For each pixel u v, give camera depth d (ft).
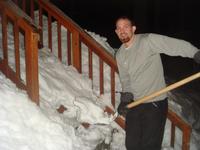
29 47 14.97
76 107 16.89
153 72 14.53
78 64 19.89
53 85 17.69
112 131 17.49
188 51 13.92
